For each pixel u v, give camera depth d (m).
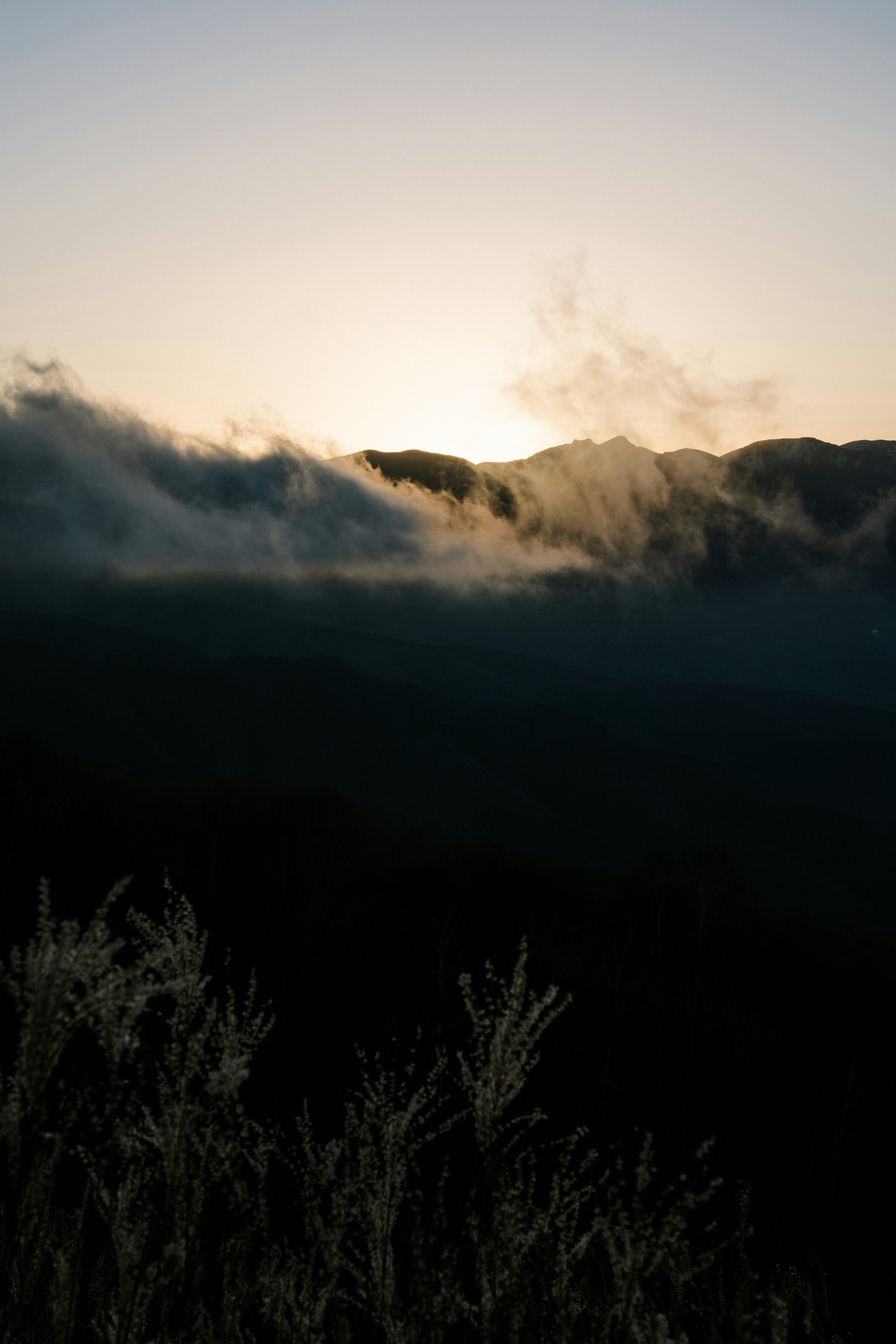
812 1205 7.37
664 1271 1.46
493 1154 1.26
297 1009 7.65
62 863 10.92
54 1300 1.23
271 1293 1.36
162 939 1.24
